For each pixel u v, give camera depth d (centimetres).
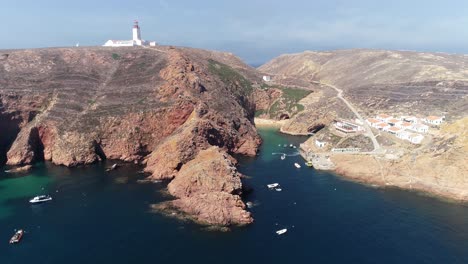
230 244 10044
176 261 9275
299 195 13338
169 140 16338
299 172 15838
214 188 12419
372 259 9338
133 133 17550
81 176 15262
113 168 16075
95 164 16725
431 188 13712
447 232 10644
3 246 10112
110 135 17662
